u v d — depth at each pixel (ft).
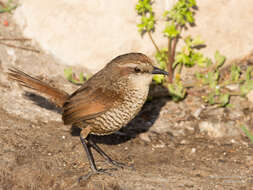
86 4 42.27
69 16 42.86
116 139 35.35
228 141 35.09
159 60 40.55
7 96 38.04
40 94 39.40
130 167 30.99
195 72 41.73
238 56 42.45
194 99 39.86
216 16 41.73
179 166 31.27
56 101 32.68
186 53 40.11
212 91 39.50
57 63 42.55
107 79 30.40
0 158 30.42
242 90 39.29
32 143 32.81
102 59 42.27
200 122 37.22
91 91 30.45
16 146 32.07
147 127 36.96
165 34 41.50
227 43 42.22
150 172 30.35
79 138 34.35
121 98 29.86
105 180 29.19
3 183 29.32
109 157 32.45
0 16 46.73
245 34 42.27
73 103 30.76
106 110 30.04
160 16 41.27
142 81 30.19
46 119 36.47
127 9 41.63
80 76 39.73
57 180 29.32
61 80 40.81
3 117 35.42
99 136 35.68
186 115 38.17
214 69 41.24
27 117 36.11
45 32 43.60
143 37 41.70
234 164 31.45
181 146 34.35
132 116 30.94
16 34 44.73
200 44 41.86
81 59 42.45
